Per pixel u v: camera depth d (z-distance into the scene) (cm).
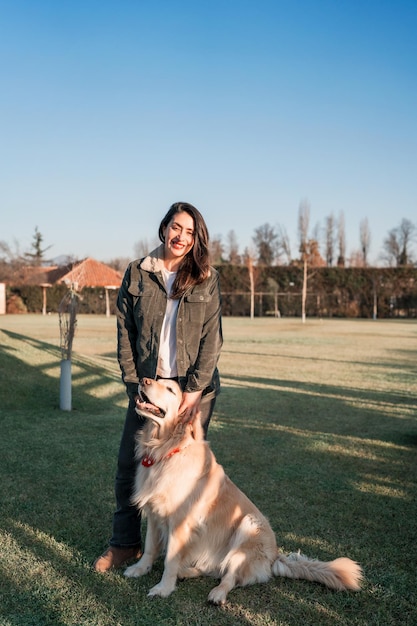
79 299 816
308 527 414
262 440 670
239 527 323
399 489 507
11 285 4750
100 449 605
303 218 6675
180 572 330
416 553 375
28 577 325
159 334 334
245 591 317
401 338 2422
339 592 320
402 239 7131
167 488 311
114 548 346
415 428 762
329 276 4628
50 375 953
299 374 1292
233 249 7712
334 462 588
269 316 4728
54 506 438
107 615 289
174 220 328
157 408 313
